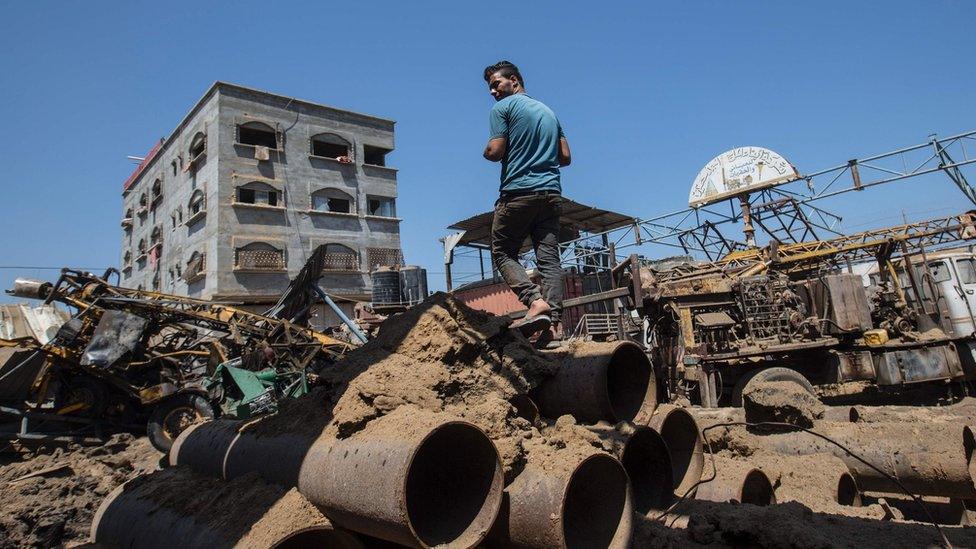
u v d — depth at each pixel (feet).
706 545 8.78
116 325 34.37
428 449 7.57
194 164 100.48
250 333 37.88
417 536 6.20
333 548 8.42
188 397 33.32
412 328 9.82
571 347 10.93
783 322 34.47
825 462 13.51
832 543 8.23
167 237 111.04
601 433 9.29
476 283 61.00
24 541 18.70
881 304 42.24
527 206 11.63
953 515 14.42
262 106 99.50
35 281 34.76
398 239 111.45
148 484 12.55
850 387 33.30
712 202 66.33
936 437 13.76
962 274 40.57
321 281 99.19
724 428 15.17
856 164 54.70
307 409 10.16
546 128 11.94
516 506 7.33
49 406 34.50
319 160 104.22
